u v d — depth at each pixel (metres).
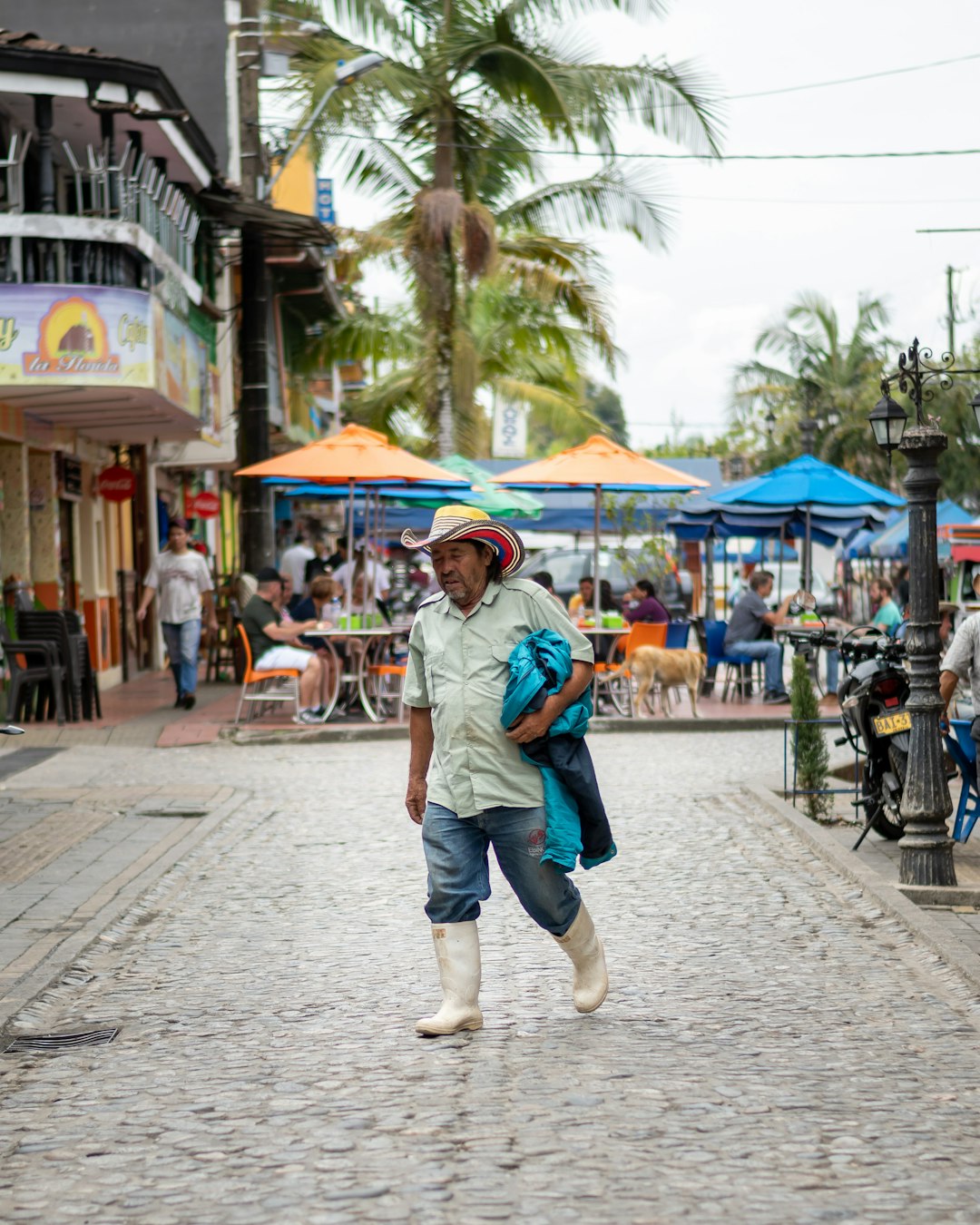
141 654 26.88
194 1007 6.66
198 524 33.69
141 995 6.90
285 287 29.83
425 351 27.67
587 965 6.34
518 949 7.53
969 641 9.20
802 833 10.59
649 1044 5.94
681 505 26.83
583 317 29.00
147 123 17.88
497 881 9.26
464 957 6.12
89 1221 4.29
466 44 25.14
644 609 19.59
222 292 27.73
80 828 11.18
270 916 8.44
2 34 16.66
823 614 34.84
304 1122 5.06
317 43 25.77
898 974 7.10
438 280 26.89
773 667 20.70
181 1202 4.39
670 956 7.43
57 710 17.78
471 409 27.80
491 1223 4.16
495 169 27.08
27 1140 5.02
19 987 6.88
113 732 17.27
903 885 8.66
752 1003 6.57
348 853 10.27
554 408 33.38
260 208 22.19
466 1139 4.84
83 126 17.97
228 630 24.67
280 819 11.68
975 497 41.88
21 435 18.80
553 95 25.14
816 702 11.79
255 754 15.72
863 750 10.84
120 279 16.42
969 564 27.39
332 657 18.91
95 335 16.03
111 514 24.55
